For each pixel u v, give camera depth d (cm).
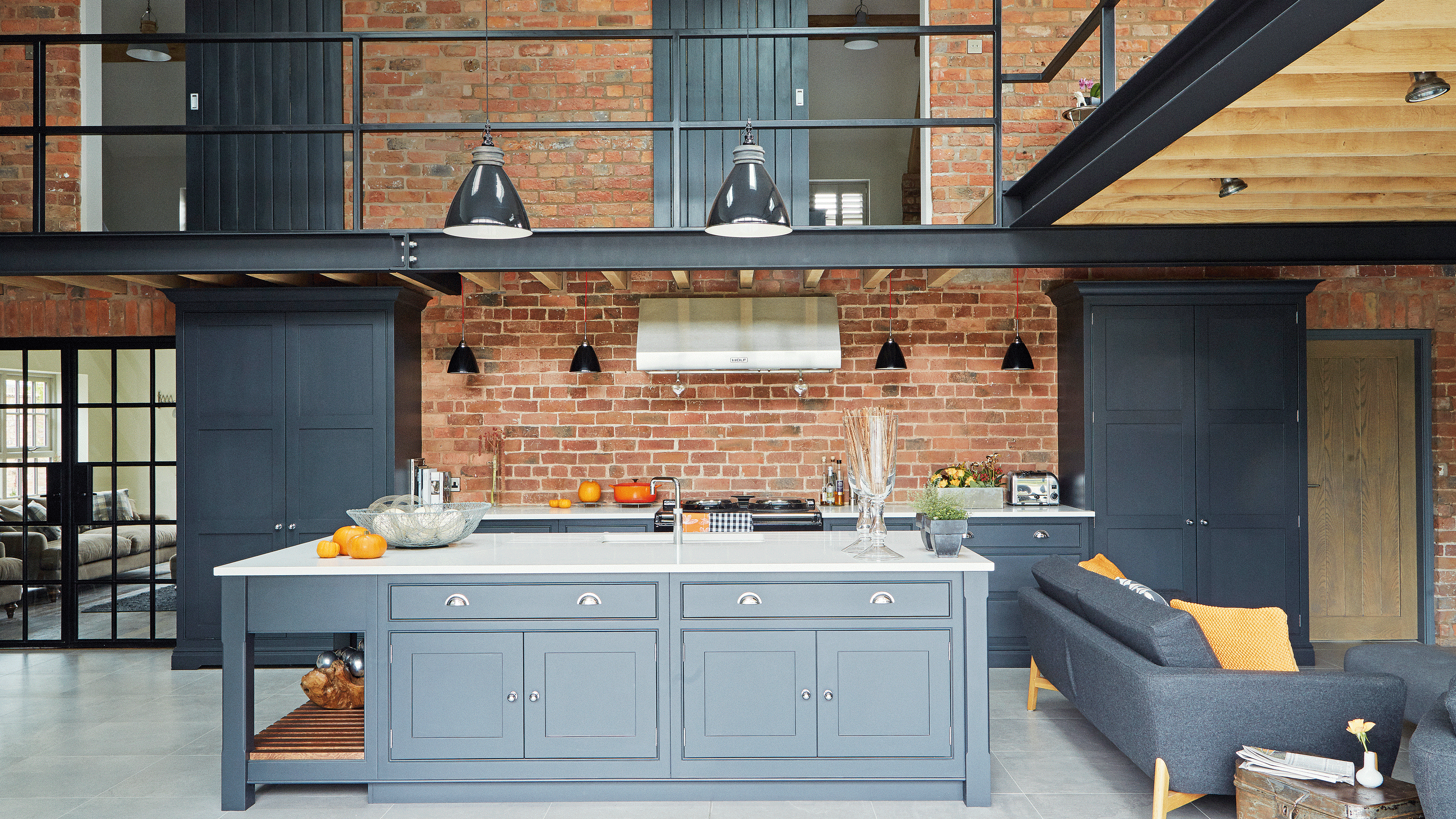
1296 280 573
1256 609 344
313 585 348
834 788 353
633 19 627
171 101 895
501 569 344
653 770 347
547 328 632
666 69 596
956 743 347
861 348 630
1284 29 231
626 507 611
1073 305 596
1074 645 385
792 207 586
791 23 598
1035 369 629
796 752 346
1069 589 400
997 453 628
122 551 619
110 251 443
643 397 631
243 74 575
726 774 348
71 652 610
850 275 631
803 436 630
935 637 346
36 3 615
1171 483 577
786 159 588
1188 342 580
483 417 631
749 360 594
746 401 630
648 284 631
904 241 444
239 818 341
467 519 395
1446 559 628
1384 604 636
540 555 371
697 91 593
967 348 630
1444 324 623
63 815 346
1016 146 624
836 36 434
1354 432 636
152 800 360
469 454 630
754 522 570
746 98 593
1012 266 443
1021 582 573
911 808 345
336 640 565
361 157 443
